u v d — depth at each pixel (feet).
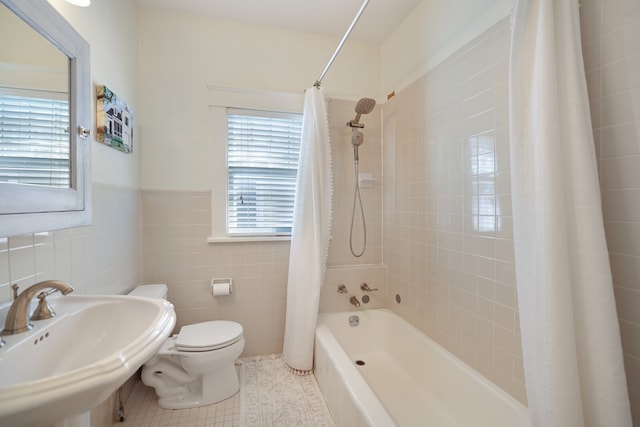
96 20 4.15
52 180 2.71
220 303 6.61
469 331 4.74
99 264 4.25
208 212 6.49
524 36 3.05
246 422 4.70
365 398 3.82
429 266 5.77
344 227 7.45
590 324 2.65
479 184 4.51
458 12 4.94
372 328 7.05
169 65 6.23
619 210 2.82
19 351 2.10
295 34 6.99
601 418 2.58
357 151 7.20
